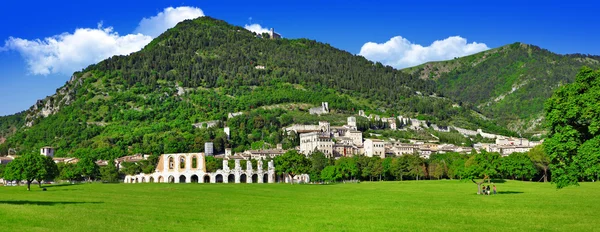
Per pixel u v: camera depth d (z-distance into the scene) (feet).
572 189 513.86
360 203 374.63
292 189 568.41
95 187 587.68
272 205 354.54
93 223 245.45
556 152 284.82
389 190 545.03
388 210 322.75
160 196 431.43
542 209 321.11
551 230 236.63
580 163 267.39
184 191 504.43
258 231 235.40
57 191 512.22
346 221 268.82
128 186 609.83
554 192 474.49
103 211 293.43
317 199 414.21
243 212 306.14
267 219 274.36
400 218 281.33
